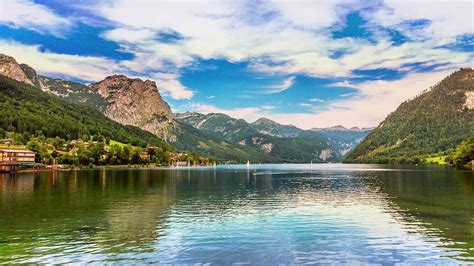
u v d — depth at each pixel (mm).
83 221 52719
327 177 165125
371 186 108750
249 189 102938
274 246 39344
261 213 59562
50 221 52656
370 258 35344
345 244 40031
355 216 56219
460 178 135250
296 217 55656
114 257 35594
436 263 33719
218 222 52000
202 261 34531
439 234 44000
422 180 129000
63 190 97875
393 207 64875
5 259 34781
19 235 43938
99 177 159000
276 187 110000
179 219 54375
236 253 36938
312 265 33531
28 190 97750
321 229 47188
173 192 93750
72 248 38469
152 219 54344
